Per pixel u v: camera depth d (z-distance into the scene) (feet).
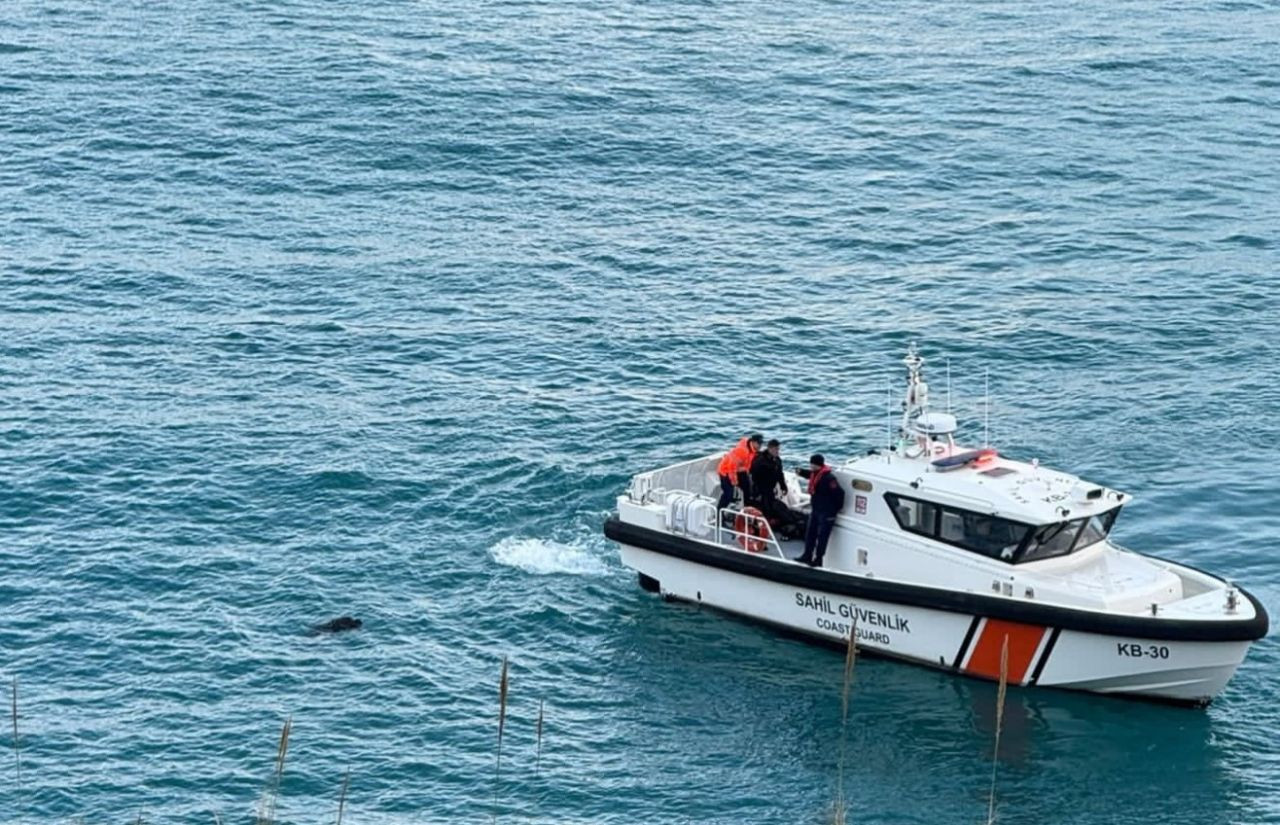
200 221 427.33
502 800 236.02
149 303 386.32
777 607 276.62
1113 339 372.17
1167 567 265.75
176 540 297.33
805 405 347.15
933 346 370.12
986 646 261.65
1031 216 433.89
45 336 370.12
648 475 289.53
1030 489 264.72
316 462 321.93
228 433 332.19
